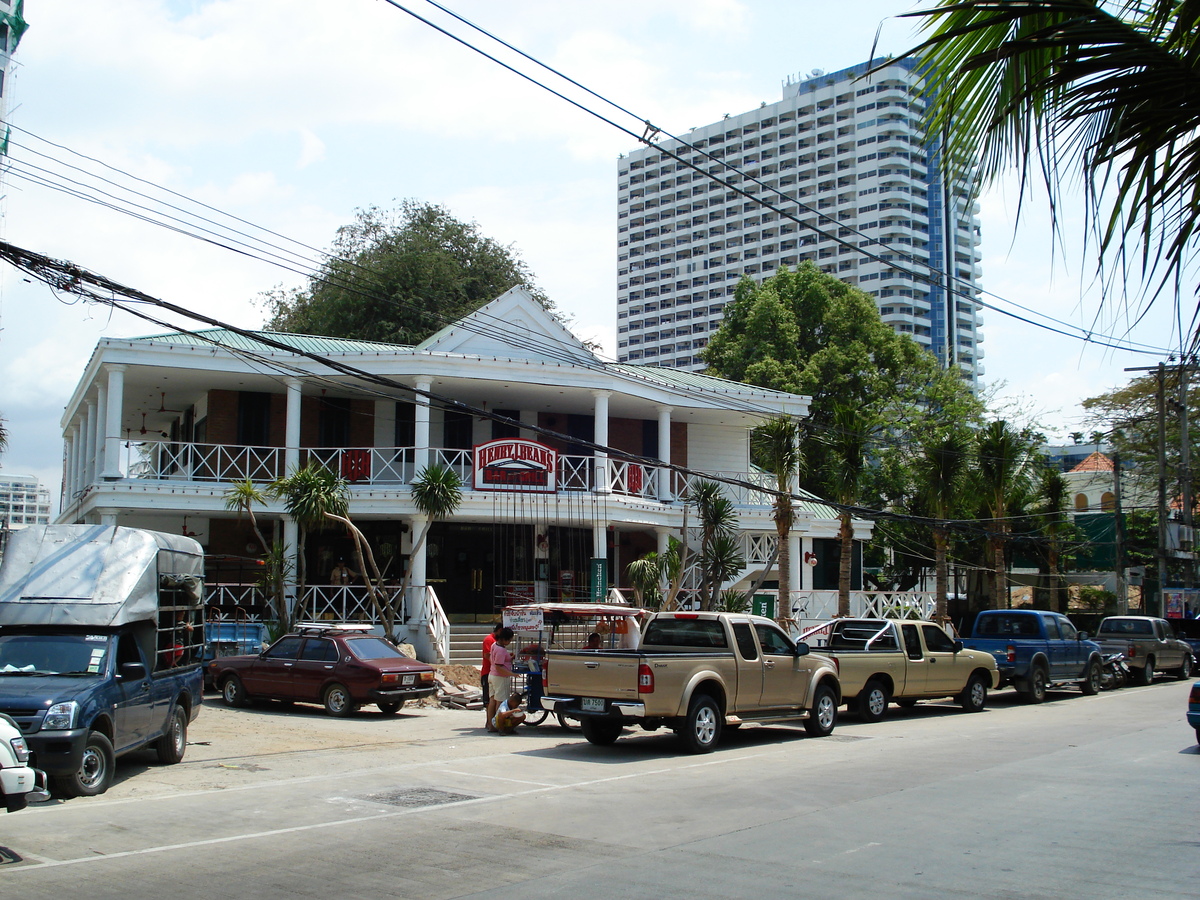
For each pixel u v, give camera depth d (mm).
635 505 27125
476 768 12938
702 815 9797
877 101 128500
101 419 25984
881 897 6938
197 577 14594
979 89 4590
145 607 12430
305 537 24609
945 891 7086
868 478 41625
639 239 154000
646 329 151625
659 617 15773
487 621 28125
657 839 8758
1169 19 4430
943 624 28703
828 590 30656
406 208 50438
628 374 27719
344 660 18750
